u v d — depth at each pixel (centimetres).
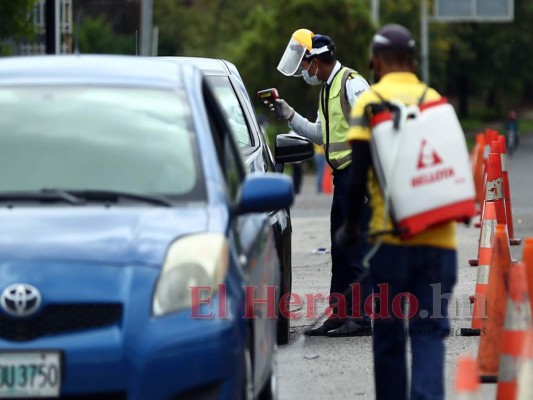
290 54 2453
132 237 1470
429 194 1574
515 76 19875
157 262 1438
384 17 16488
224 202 1565
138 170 1603
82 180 1591
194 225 1497
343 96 2406
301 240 4322
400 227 1587
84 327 1410
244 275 1512
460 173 1581
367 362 2192
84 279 1420
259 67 12200
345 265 2423
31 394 1389
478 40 19375
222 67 2667
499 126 19625
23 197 1561
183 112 1680
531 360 1653
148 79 1742
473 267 3416
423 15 14062
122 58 1834
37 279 1416
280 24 12131
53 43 5216
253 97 12219
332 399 1917
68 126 1659
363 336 2439
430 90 1642
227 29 16812
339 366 2161
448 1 11769
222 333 1415
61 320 1411
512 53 19625
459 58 18850
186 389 1397
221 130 1772
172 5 17425
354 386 2006
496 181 3381
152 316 1403
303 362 2198
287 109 2550
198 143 1636
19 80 1736
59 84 1725
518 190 7131
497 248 1942
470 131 18575
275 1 12269
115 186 1585
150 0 6362
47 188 1580
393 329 1669
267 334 1680
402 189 1577
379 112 1591
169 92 1714
